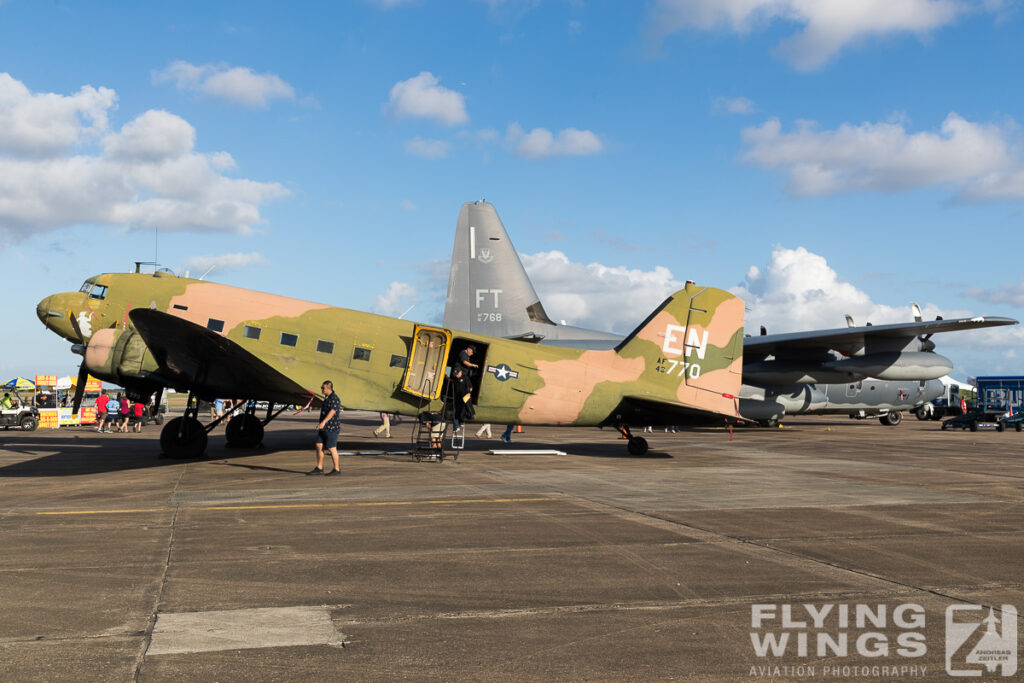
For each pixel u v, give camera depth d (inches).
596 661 186.2
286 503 430.0
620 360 761.0
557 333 1119.6
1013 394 1879.9
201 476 553.0
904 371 1178.0
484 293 1106.7
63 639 196.5
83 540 321.4
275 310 707.4
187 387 670.5
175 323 543.2
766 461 733.9
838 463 715.4
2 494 458.3
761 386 1270.9
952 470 653.9
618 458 754.2
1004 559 300.4
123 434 1140.5
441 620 217.5
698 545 323.6
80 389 691.4
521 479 556.7
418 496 462.3
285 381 633.0
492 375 723.4
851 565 288.8
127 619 213.9
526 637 203.3
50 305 705.0
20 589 243.6
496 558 295.9
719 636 206.1
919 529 364.5
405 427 1390.3
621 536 342.0
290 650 190.9
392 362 706.2
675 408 738.8
